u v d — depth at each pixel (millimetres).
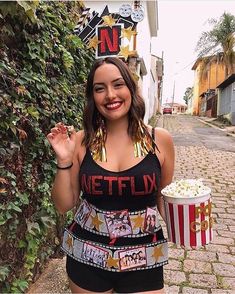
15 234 2619
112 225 1773
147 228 1797
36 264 3162
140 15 5098
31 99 2762
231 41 24891
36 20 2523
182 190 1757
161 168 1889
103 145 1826
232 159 9945
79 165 1898
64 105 3508
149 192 1786
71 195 1946
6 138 2457
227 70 25391
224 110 26062
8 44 2533
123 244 1772
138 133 1822
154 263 1810
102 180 1755
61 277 3217
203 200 1738
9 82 2443
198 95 41281
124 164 1775
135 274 1787
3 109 2309
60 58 3412
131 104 1839
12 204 2480
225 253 3865
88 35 4277
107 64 1811
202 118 31031
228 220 4922
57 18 3289
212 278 3340
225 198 6008
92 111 1886
